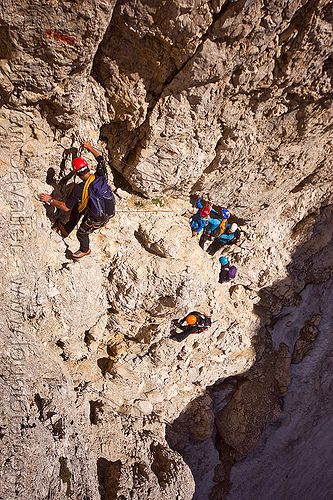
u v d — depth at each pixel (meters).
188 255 7.60
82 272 6.62
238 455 11.31
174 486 7.26
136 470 7.25
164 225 7.52
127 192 7.23
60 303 6.34
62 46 4.39
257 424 10.89
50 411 5.52
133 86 5.45
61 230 6.28
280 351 11.44
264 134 6.76
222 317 9.66
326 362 12.35
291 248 10.51
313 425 12.40
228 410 10.77
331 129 7.13
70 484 5.18
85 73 4.98
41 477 4.71
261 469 11.70
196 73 5.11
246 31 4.73
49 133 5.62
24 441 4.68
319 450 12.62
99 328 7.69
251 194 8.36
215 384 10.62
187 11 4.45
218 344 9.67
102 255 7.23
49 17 4.07
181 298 7.63
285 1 4.51
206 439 10.56
